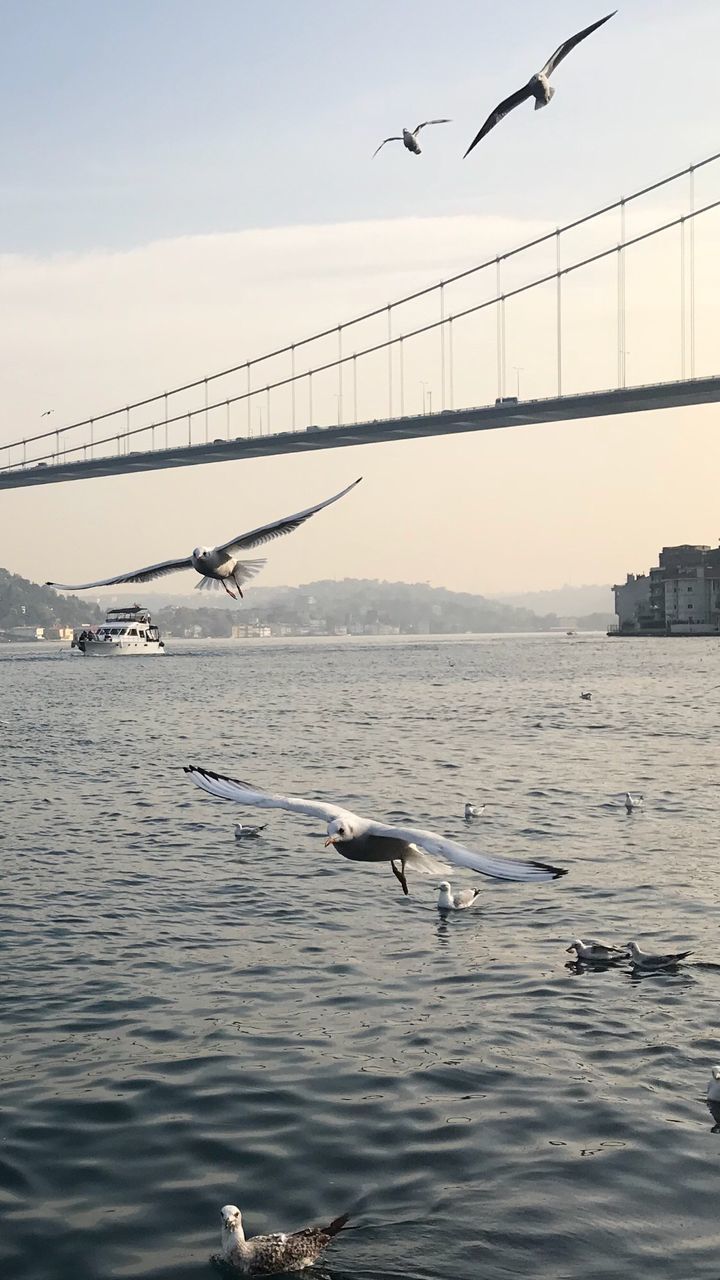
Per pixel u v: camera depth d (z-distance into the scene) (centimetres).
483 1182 1080
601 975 1664
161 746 4791
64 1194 1062
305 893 2166
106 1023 1481
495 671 11819
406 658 16438
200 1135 1170
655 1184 1074
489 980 1645
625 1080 1299
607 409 13700
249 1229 1007
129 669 13700
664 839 2648
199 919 1981
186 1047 1400
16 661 17088
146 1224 1013
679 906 2034
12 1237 995
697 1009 1519
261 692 8694
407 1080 1300
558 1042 1412
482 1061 1354
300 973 1683
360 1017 1502
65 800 3284
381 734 5244
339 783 3619
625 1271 947
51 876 2305
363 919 1983
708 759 4169
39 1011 1524
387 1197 1056
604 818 2952
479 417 14138
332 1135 1170
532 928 1916
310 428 15138
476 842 2638
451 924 1948
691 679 9869
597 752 4434
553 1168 1102
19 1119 1206
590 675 10744
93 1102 1246
